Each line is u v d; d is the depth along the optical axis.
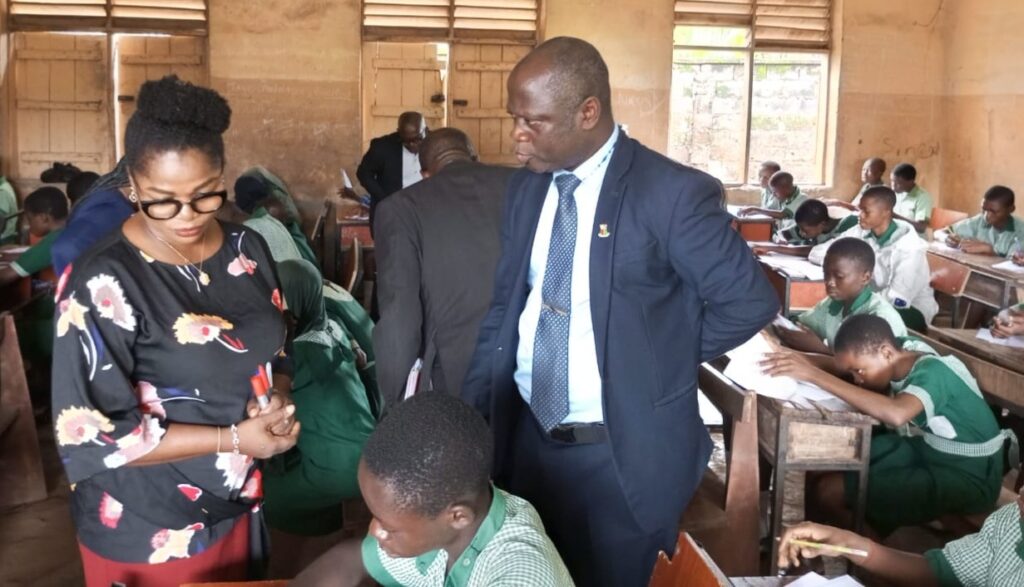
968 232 6.03
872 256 3.63
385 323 2.28
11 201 6.74
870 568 1.99
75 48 7.30
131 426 1.58
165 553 1.72
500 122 7.91
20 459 3.55
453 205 2.30
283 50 7.50
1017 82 7.88
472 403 2.10
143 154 1.54
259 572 1.89
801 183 8.68
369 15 7.60
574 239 1.88
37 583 3.00
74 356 1.56
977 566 1.98
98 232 1.98
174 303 1.65
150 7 7.30
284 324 1.81
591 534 1.98
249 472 1.79
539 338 1.93
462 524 1.32
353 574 1.52
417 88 7.81
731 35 8.34
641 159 1.86
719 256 1.80
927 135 8.67
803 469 2.69
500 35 7.79
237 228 1.81
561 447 1.97
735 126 8.49
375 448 1.29
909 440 3.05
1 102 7.19
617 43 7.95
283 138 7.60
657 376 1.87
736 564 2.67
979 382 3.25
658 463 1.89
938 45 8.55
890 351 2.95
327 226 7.71
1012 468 3.10
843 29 8.34
